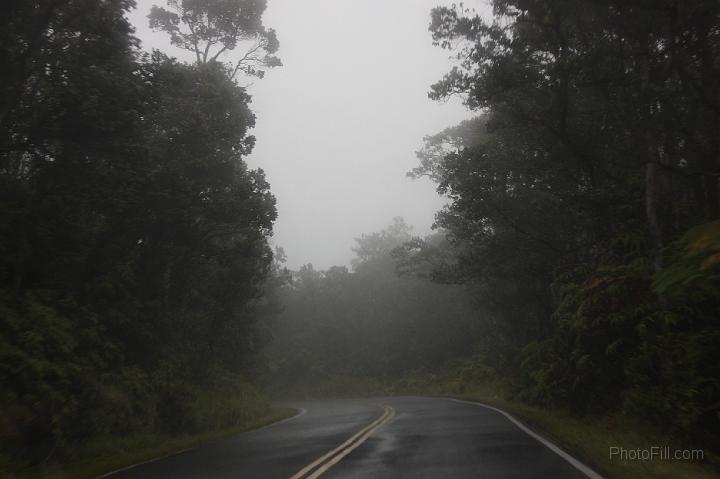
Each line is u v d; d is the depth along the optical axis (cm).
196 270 2316
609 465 726
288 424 1808
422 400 2952
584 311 1385
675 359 1061
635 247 1477
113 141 1478
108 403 1366
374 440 1130
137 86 1458
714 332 972
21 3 1291
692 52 1416
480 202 2150
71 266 1620
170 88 1914
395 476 724
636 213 1530
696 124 1510
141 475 856
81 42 1423
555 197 2077
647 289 1281
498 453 882
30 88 1430
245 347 3048
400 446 1016
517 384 2291
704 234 856
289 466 855
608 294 1352
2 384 1073
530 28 1834
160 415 1661
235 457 1016
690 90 1464
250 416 2278
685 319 1100
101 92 1387
